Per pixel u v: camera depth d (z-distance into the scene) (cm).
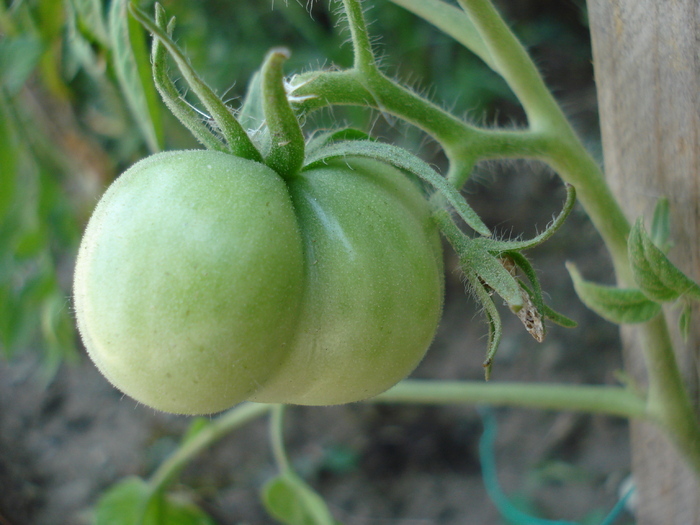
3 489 75
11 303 53
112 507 40
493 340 22
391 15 74
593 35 28
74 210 61
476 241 23
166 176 21
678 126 26
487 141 25
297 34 76
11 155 45
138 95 28
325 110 63
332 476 78
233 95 75
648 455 33
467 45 27
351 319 22
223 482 78
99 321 21
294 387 23
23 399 86
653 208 28
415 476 76
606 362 74
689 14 25
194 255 21
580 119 76
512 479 72
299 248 22
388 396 32
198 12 67
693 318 28
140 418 83
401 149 23
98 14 30
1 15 38
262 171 22
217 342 21
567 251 79
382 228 22
